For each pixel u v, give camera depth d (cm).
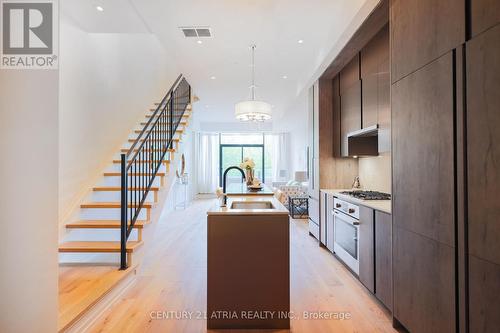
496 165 135
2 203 183
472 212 149
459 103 157
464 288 154
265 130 1213
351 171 464
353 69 392
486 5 141
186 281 318
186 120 622
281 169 1238
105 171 435
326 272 346
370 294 286
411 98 203
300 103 735
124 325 229
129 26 383
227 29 377
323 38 400
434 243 178
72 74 358
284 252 227
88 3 329
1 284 183
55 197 190
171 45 425
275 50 441
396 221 223
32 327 185
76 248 305
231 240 227
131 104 534
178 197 900
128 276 301
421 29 191
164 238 513
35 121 187
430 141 182
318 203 467
